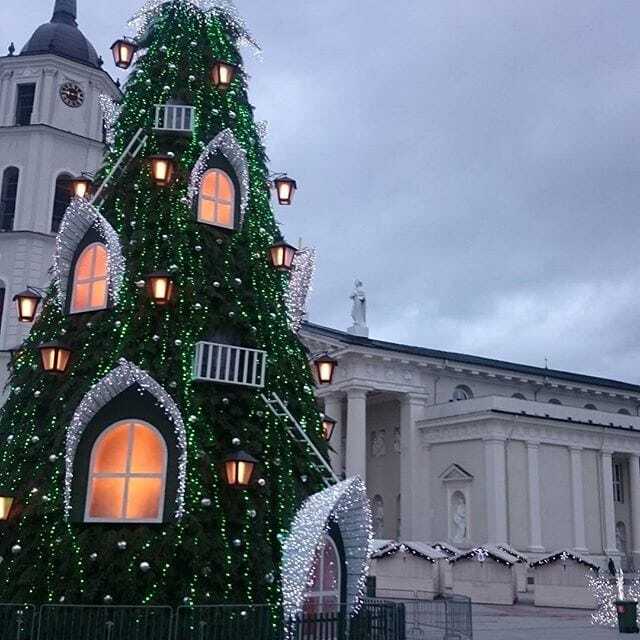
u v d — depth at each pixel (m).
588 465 53.72
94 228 17.30
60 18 42.66
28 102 39.28
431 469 53.66
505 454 49.91
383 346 54.59
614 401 66.50
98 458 15.40
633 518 56.09
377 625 15.94
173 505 14.92
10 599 14.54
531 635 24.06
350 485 15.98
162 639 13.26
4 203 38.16
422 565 38.50
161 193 17.22
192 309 16.17
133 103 18.64
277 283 17.98
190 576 14.38
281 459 16.16
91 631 13.22
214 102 18.62
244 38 20.27
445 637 21.09
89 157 39.28
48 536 14.86
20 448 15.83
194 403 15.44
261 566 15.00
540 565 35.75
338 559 16.22
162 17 19.58
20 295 18.52
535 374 61.44
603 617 30.73
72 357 16.25
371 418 60.28
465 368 57.72
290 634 14.33
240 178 18.16
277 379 16.92
